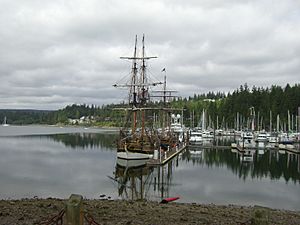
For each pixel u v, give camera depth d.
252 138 104.38
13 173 38.84
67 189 30.36
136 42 66.19
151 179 37.12
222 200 26.73
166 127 115.50
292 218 17.70
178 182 35.28
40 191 29.02
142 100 65.19
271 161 54.66
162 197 27.41
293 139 92.06
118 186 32.50
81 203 7.98
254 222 8.66
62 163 48.94
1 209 15.90
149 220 14.84
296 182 36.03
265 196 28.83
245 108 148.38
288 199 27.83
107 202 19.55
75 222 7.84
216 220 15.57
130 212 16.31
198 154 65.38
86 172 41.00
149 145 53.22
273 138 97.38
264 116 139.00
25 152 64.44
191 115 172.12
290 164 51.00
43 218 14.29
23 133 145.00
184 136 99.25
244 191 30.80
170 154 58.03
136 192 29.64
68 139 107.94
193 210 17.95
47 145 82.88
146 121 87.75
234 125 150.50
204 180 36.66
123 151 49.53
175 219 15.30
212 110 166.38
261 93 154.50
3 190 29.09
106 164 48.94
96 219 14.48
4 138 108.31
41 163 48.44
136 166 47.22
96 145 85.38
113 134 144.62
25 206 16.91
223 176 39.62
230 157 60.41
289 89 140.38
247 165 49.72
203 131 121.62
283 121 128.50
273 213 18.97
